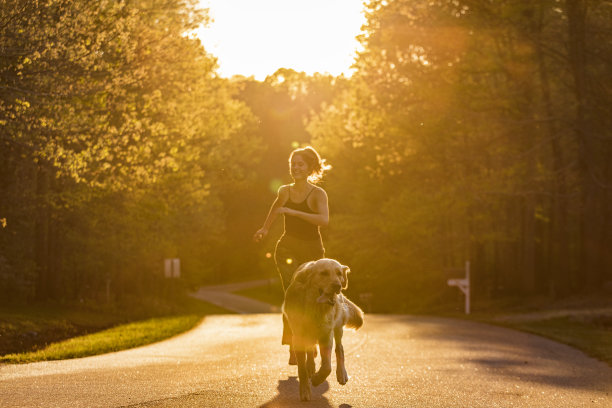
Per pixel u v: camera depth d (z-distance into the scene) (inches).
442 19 1122.7
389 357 432.1
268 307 2332.7
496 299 1482.5
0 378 313.9
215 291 3457.2
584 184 1267.2
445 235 1518.2
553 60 1268.5
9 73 580.7
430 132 1166.3
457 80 1155.9
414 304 1811.0
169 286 2162.9
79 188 884.6
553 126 1248.8
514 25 1098.7
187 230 1676.9
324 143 1765.5
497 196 1290.6
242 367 355.6
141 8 853.2
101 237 1182.3
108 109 702.5
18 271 1002.7
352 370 351.6
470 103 1171.9
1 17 539.5
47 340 679.1
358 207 1772.9
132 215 1092.5
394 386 297.0
